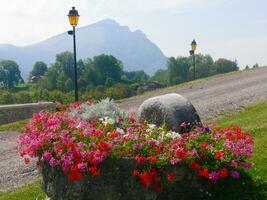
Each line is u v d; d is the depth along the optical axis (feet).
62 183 32.78
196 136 32.89
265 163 37.78
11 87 491.31
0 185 49.80
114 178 30.71
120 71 455.22
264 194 32.37
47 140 34.47
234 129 35.68
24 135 37.22
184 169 30.22
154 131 34.30
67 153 31.89
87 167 31.12
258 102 79.25
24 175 52.75
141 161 29.89
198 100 95.09
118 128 36.27
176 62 483.51
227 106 80.59
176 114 41.24
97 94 237.45
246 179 34.55
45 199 37.24
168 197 30.32
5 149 68.39
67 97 142.51
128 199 30.48
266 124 54.34
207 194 31.83
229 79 132.05
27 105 99.09
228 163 31.24
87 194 31.53
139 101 108.17
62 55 456.45
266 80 115.44
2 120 95.45
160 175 29.94
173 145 30.83
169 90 123.44
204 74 480.23
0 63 511.81
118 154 30.66
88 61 468.75
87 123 36.94
